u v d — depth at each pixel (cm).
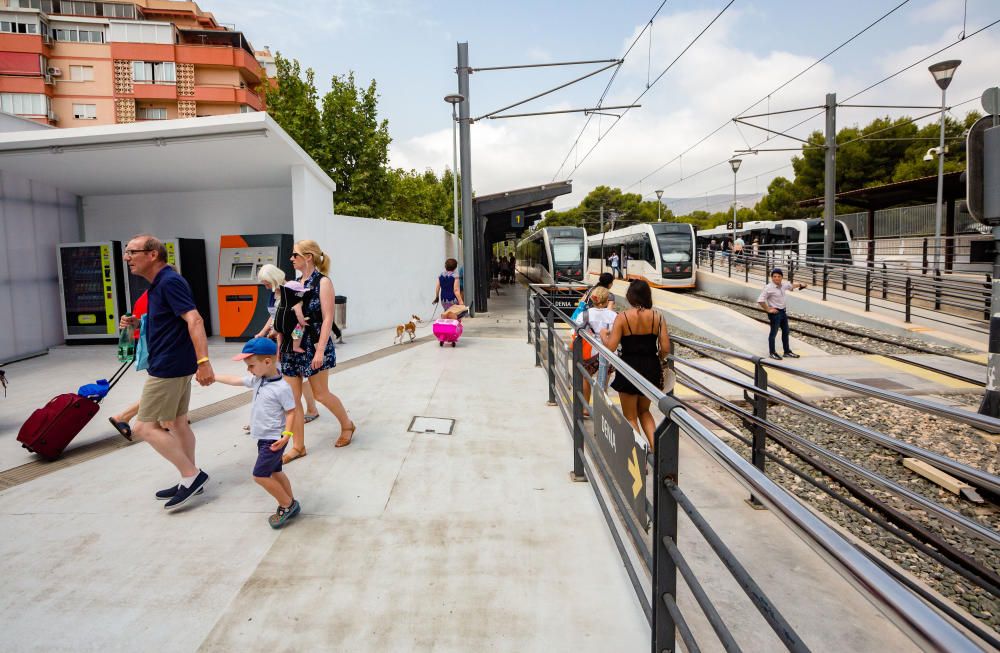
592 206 8881
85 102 4700
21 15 4456
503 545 326
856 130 3878
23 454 473
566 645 241
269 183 1111
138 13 5203
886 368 1012
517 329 1341
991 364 609
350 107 2352
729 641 142
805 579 339
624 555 292
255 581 289
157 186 1105
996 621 354
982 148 582
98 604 270
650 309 472
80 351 1018
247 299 1048
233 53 4944
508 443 506
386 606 268
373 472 434
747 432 680
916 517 483
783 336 1141
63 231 1108
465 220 1630
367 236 1268
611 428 310
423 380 756
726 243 3881
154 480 418
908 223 2741
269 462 329
